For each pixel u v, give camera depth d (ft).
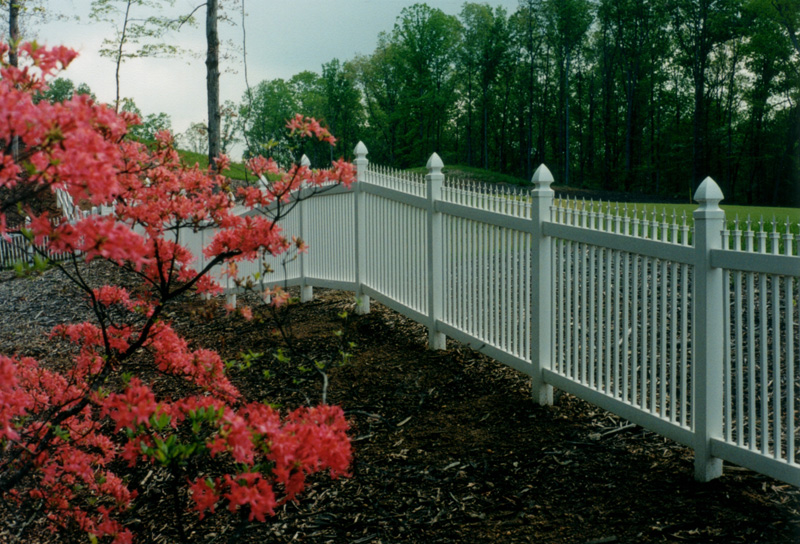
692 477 12.66
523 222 17.25
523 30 189.78
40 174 7.18
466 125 213.87
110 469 16.71
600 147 198.29
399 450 15.31
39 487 12.74
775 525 10.71
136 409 8.23
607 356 14.96
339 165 12.34
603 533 11.17
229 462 15.69
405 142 198.59
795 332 18.81
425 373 19.75
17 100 6.97
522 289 17.62
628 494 12.32
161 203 11.36
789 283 10.93
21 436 11.32
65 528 12.17
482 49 191.72
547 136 207.82
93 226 7.52
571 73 195.11
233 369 22.21
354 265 26.40
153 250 11.39
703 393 12.32
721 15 146.61
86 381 13.48
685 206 53.26
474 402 17.47
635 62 172.14
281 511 13.33
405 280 23.18
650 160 181.78
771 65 139.54
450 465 14.30
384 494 13.50
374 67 203.41
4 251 52.26
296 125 11.93
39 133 6.91
